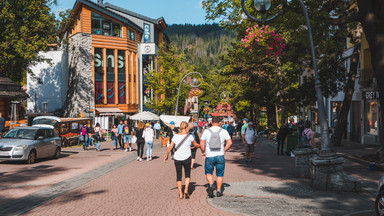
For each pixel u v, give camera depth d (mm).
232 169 13328
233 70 35438
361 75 23844
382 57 11984
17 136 16922
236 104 50969
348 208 7188
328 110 36125
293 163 15234
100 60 43156
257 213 6809
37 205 7629
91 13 42344
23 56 30922
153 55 54281
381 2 11820
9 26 30531
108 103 43812
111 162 16531
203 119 94875
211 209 7168
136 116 40656
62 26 34781
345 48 30516
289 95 25734
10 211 7098
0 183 10602
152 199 8203
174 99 49094
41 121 30016
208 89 92625
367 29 12156
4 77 26953
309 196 8398
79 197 8523
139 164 15805
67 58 45438
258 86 37125
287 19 14422
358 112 27422
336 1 17281
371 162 13828
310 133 12531
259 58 31125
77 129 33281
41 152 16891
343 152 18453
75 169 14070
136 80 48875
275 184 10008
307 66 24922
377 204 6109
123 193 8984
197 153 21219
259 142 31312
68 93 44750
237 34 24875
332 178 9039
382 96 12297
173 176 11953
